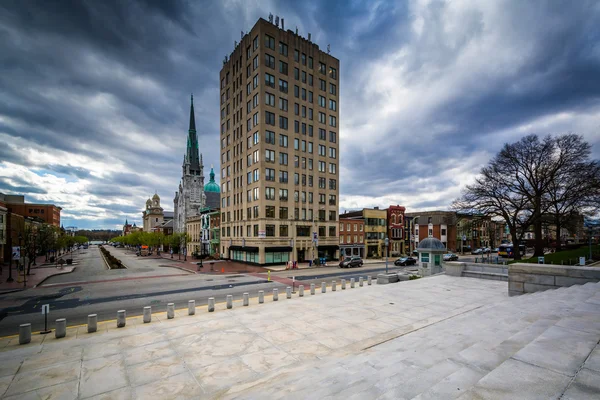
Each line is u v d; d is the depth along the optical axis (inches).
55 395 272.7
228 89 2116.1
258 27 1739.7
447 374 169.8
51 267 1701.5
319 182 1955.0
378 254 2386.8
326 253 1943.9
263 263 1657.2
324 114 2015.3
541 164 1343.5
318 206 1930.4
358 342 389.7
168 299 786.8
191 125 4136.3
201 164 4101.9
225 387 280.7
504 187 1384.1
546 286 601.9
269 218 1697.8
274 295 714.2
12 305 741.3
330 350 365.1
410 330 436.1
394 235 2534.5
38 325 572.7
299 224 1822.1
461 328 342.0
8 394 274.8
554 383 125.6
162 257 2576.3
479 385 129.9
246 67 1866.4
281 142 1779.0
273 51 1775.3
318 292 840.3
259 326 462.0
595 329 202.4
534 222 1318.9
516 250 1318.9
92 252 3804.1
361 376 212.8
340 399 161.5
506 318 350.0
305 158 1891.0
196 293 868.6
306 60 1930.4
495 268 882.8
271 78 1758.1
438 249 1039.0
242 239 1857.8
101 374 312.5
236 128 1996.8
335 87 2091.5
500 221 2063.2
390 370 206.8
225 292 882.1
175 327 464.8
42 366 333.7
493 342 230.4
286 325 465.1
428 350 244.7
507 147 1386.6
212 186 4355.3
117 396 269.6
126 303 746.2
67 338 466.6
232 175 2034.9
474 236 3034.0
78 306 721.0
